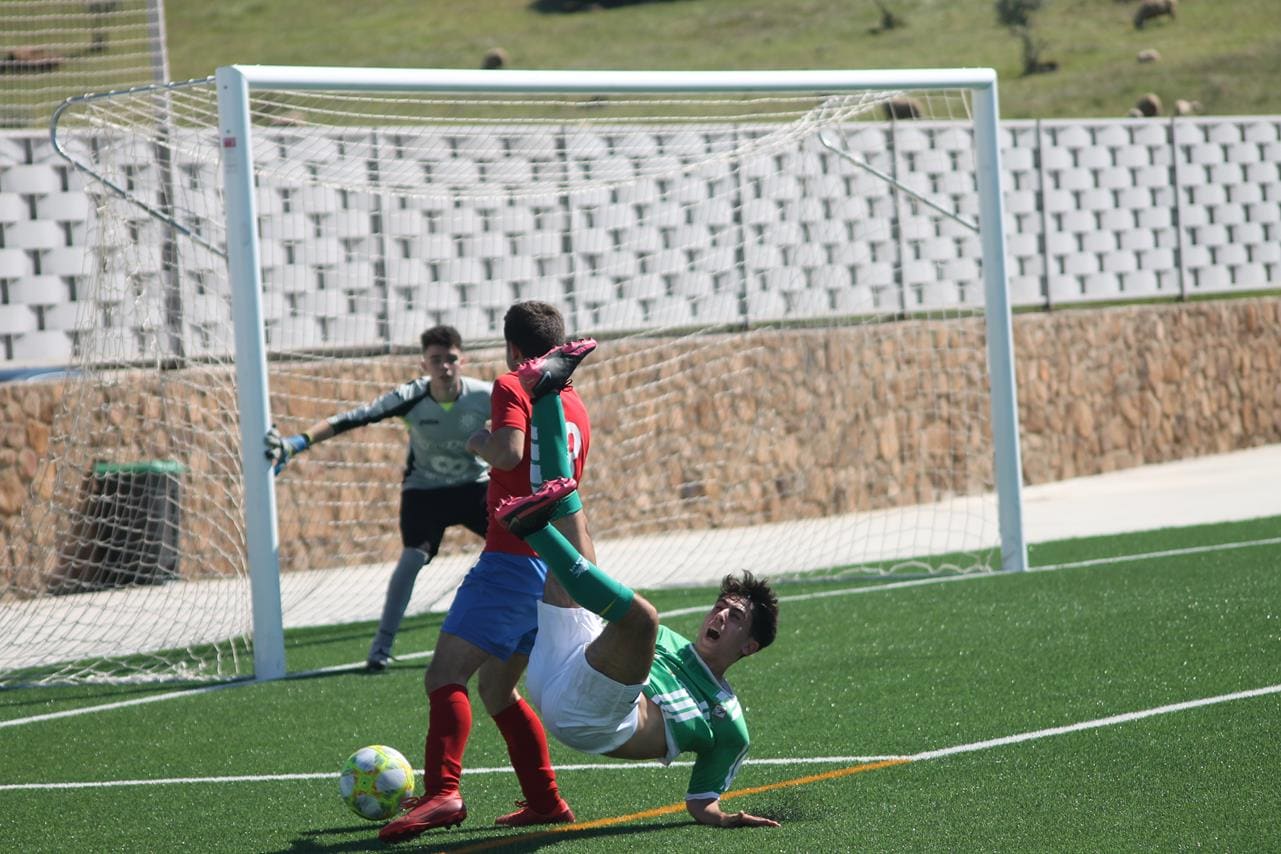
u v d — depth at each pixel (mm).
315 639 30766
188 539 35594
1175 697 19734
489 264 44500
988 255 33969
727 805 15852
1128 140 56875
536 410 14867
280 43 136375
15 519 37875
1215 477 51156
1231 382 58688
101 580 34906
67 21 61625
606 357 45281
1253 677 20656
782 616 29531
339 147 42188
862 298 49188
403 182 43406
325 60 130625
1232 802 14570
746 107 83250
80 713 23922
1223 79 108812
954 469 50750
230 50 134375
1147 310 56281
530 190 41125
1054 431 53375
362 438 41594
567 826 15445
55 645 29797
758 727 19891
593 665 13914
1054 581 31625
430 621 32812
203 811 17062
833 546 41750
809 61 125875
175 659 28359
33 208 39938
